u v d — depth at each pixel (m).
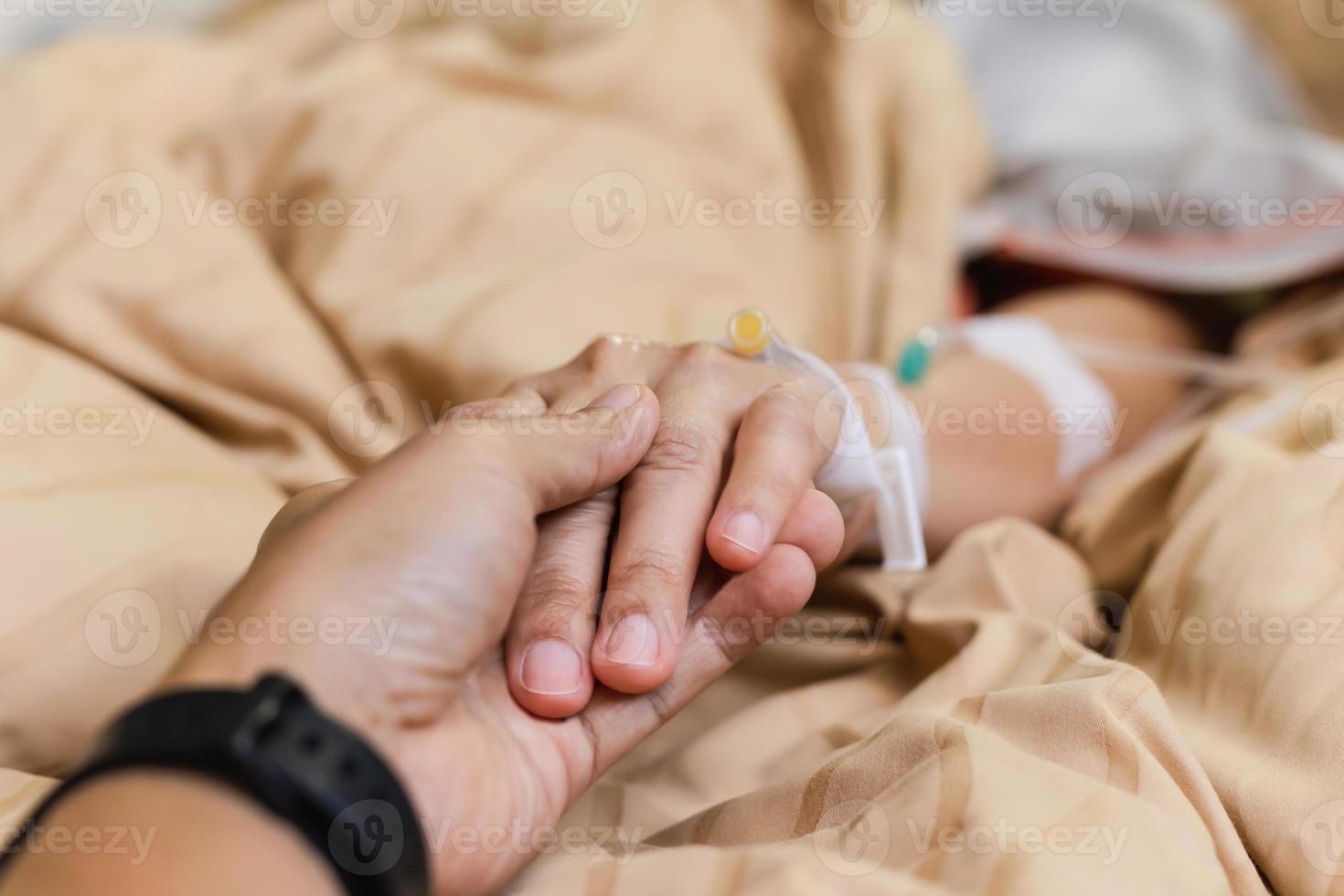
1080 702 0.43
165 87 0.91
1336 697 0.43
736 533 0.44
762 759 0.52
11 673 0.48
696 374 0.53
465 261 0.75
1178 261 0.99
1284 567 0.49
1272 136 1.06
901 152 1.01
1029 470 0.74
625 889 0.37
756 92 0.93
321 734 0.29
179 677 0.31
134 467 0.57
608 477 0.43
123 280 0.69
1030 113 1.19
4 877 0.28
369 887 0.29
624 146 0.83
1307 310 0.97
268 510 0.60
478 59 0.89
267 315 0.71
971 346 0.83
